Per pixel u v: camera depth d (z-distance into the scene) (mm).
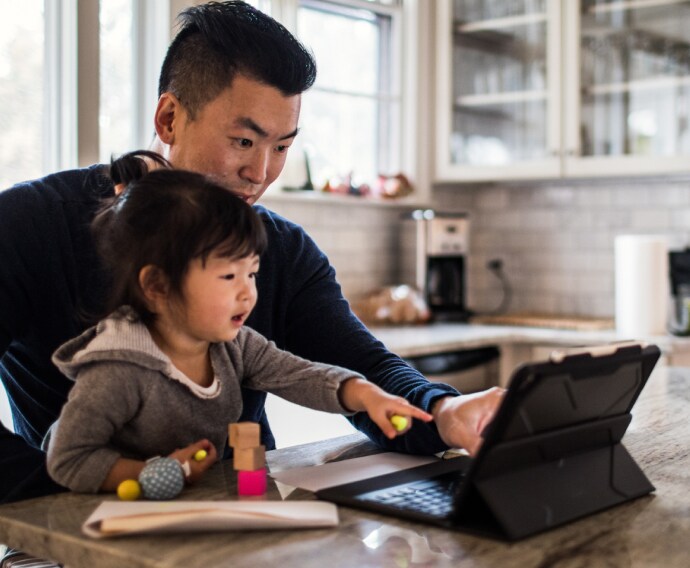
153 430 1142
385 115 4109
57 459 1077
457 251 4000
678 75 3512
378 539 905
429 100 4070
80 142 2707
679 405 1705
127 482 1047
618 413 1130
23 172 2689
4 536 979
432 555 857
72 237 1437
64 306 1420
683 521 991
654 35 3557
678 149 3527
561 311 4211
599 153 3691
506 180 4004
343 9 3891
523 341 3582
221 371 1214
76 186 1487
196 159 1438
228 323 1117
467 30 3967
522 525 921
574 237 4160
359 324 1625
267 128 1416
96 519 916
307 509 979
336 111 3898
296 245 1679
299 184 3639
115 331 1116
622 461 1120
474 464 930
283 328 1655
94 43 2729
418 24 4012
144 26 2957
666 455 1310
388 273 4148
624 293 3527
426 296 3965
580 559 854
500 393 1249
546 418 997
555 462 1032
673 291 3762
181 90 1437
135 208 1120
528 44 3818
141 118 2957
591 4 3684
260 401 1567
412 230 4133
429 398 1306
